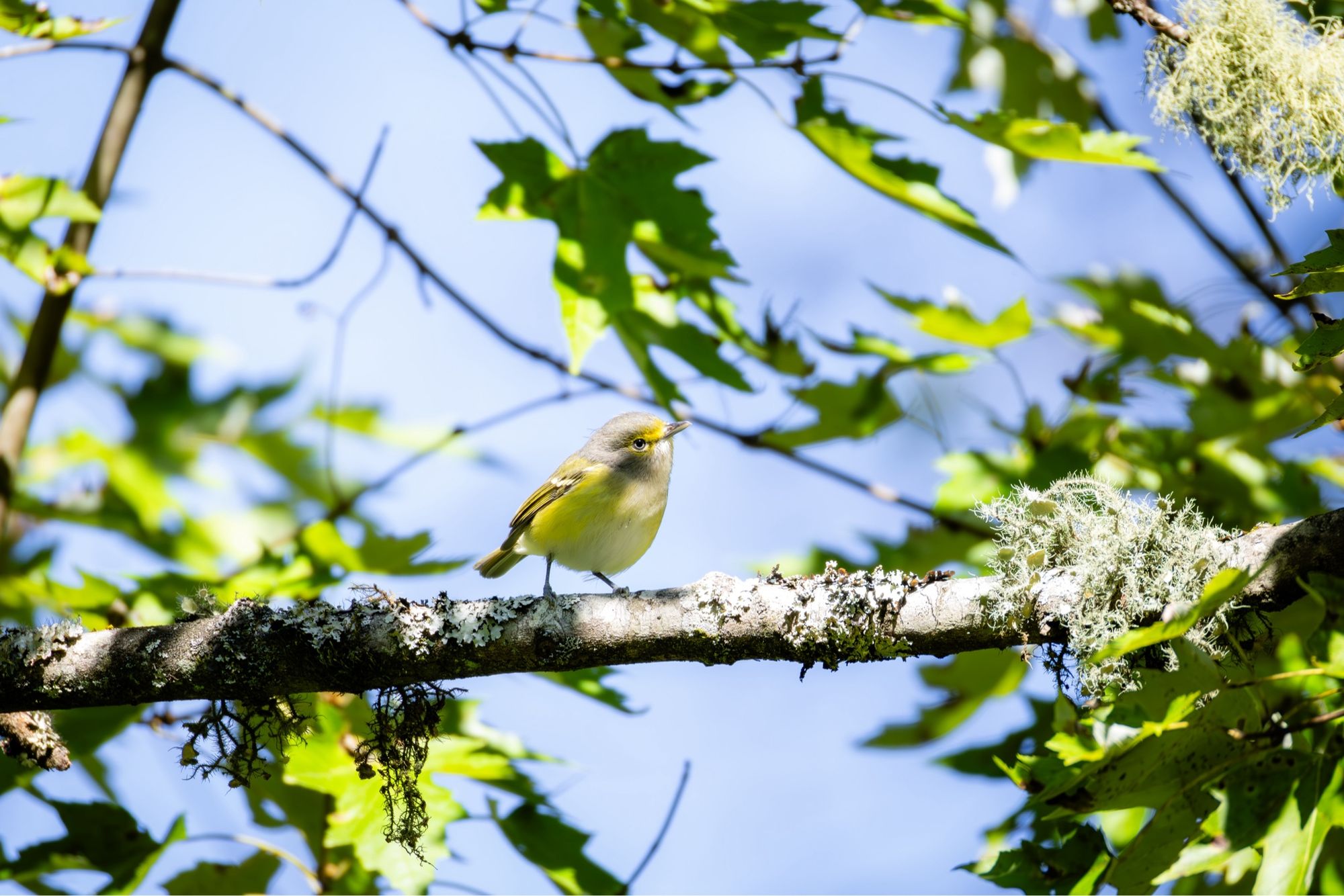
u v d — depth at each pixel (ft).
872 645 26.12
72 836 30.45
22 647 27.55
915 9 32.73
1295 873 21.58
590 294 32.63
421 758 28.04
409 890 29.07
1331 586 22.62
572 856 31.96
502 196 33.53
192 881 32.94
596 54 37.29
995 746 33.24
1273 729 22.71
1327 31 27.71
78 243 37.93
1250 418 38.88
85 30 34.09
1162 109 27.20
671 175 34.14
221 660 27.30
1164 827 23.93
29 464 49.52
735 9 32.96
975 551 39.58
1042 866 26.09
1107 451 39.09
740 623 26.55
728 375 36.91
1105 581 24.80
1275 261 43.21
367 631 27.30
